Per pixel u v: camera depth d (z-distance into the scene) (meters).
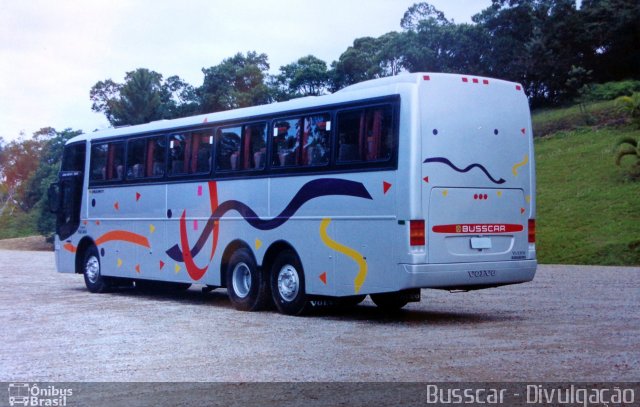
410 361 9.40
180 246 16.89
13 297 18.69
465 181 12.63
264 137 14.91
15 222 68.50
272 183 14.60
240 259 15.30
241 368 9.23
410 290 13.06
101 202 19.34
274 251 14.76
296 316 14.22
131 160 18.47
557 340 10.80
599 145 44.41
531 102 59.50
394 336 11.48
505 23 59.44
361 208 12.82
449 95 12.62
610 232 31.56
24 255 43.03
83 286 22.14
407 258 12.09
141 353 10.42
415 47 57.66
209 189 16.14
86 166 19.98
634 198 34.81
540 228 34.47
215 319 13.94
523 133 13.50
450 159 12.49
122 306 16.50
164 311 15.38
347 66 63.19
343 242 13.11
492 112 13.09
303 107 14.13
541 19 58.28
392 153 12.39
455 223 12.48
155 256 17.62
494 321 13.10
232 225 15.52
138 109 53.41
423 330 12.07
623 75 58.34
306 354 10.05
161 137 17.59
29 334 12.36
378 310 15.12
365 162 12.82
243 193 15.26
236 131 15.58
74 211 20.27
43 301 17.69
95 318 14.30
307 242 13.80
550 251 31.22
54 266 32.41
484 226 12.83
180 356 10.13
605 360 9.23
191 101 62.56
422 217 12.15
